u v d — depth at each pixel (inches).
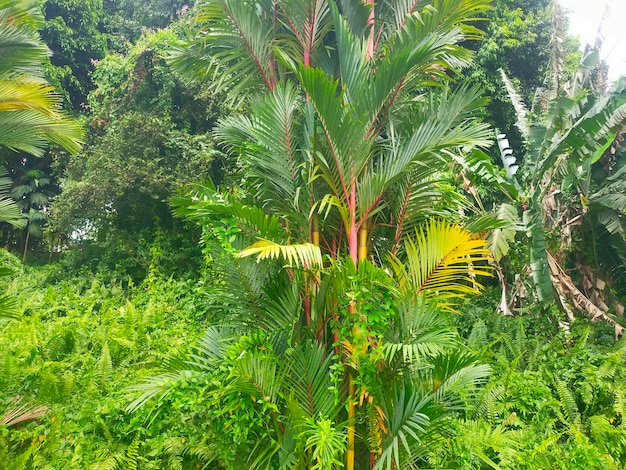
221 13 146.3
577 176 307.9
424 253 125.6
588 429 209.2
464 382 127.3
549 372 234.5
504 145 340.8
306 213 139.8
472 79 410.3
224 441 138.4
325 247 147.6
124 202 417.7
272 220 124.8
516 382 217.3
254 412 125.7
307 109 140.8
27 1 230.5
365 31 153.7
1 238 626.2
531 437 188.2
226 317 148.0
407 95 147.9
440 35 134.3
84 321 274.1
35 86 200.5
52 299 342.3
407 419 118.0
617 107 258.1
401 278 127.8
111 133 432.5
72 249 510.9
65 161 497.7
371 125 134.2
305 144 139.6
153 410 138.3
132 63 470.0
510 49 442.0
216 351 144.6
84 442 162.6
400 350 122.2
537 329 291.7
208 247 138.2
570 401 215.6
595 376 226.4
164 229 452.4
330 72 157.8
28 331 262.8
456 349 121.6
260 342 129.2
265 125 136.3
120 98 459.8
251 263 134.9
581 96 294.0
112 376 214.8
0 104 195.3
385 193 146.8
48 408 188.1
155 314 301.3
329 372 122.3
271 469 126.6
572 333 282.4
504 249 279.9
